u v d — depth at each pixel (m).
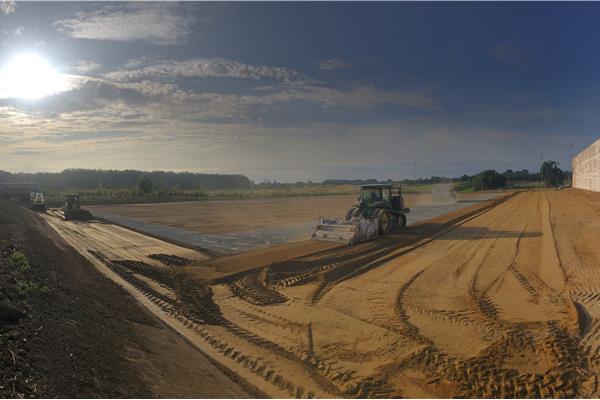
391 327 7.44
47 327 5.41
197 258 13.88
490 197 49.62
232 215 31.48
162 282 11.02
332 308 8.56
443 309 8.30
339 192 73.56
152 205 47.94
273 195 66.94
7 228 15.62
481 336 6.95
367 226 16.55
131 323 7.14
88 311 6.93
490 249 14.23
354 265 12.21
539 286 9.73
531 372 5.72
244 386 5.50
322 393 5.36
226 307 8.84
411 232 18.67
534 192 58.53
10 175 95.88
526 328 7.21
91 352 5.25
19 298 6.06
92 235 20.33
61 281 8.37
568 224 20.05
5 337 4.71
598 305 8.34
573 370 5.74
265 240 17.59
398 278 10.71
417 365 6.02
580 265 11.63
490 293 9.28
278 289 10.06
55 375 4.37
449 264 12.12
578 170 62.28
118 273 12.02
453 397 5.21
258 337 7.19
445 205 37.41
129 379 4.92
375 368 5.98
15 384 3.95
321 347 6.73
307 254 13.73
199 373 5.68
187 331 7.52
